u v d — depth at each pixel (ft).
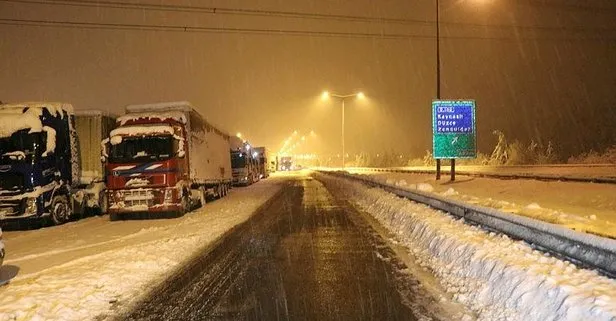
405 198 57.62
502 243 28.12
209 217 61.82
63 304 24.64
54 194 60.90
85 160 71.82
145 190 62.80
